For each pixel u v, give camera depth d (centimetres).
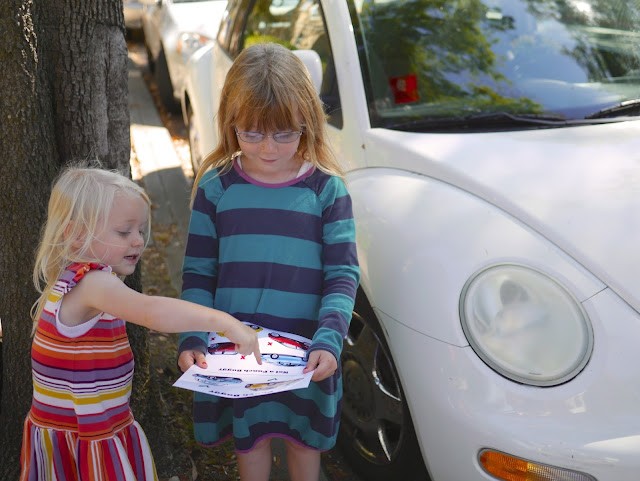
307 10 364
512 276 232
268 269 226
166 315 193
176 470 290
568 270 231
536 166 269
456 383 226
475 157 276
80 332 200
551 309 225
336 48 324
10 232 254
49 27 248
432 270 242
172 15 735
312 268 229
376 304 256
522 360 221
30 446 213
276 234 227
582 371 217
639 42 341
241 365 212
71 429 208
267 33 411
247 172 234
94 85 256
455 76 319
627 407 212
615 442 206
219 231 232
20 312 262
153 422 296
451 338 230
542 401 216
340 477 302
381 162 295
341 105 318
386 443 273
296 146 224
